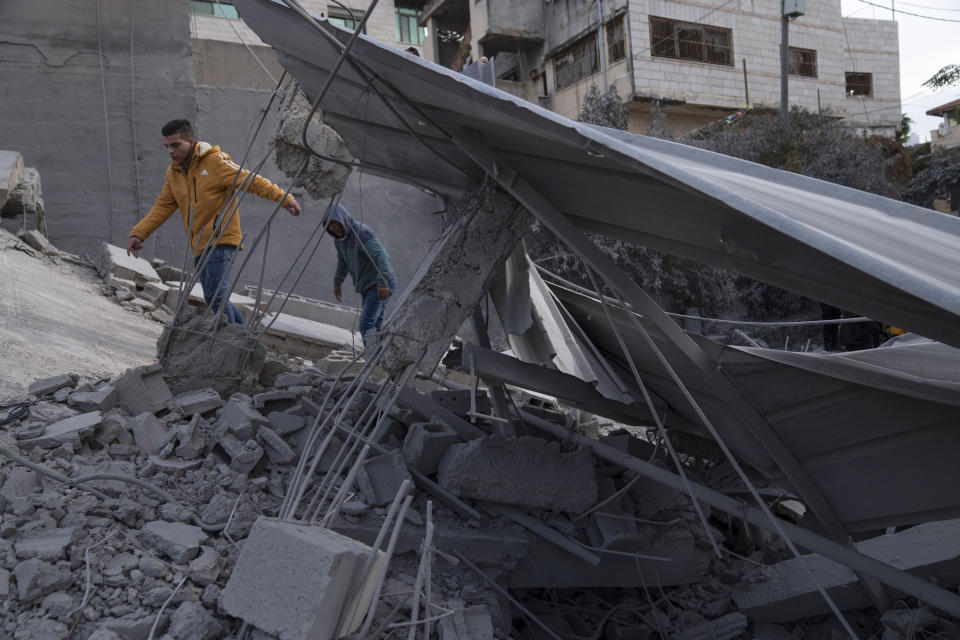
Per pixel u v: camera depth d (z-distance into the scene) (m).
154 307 7.85
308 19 3.04
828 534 4.24
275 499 3.56
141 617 2.53
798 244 2.56
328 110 4.36
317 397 4.40
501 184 3.49
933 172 22.39
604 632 4.62
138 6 10.95
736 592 4.71
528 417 5.14
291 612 2.16
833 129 19.58
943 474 3.59
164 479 3.39
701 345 3.93
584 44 24.77
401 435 4.44
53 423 3.56
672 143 3.89
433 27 28.56
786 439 4.12
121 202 10.86
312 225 12.33
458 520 4.00
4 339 4.60
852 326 10.48
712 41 24.66
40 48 10.55
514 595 4.49
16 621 2.38
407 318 3.67
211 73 13.80
